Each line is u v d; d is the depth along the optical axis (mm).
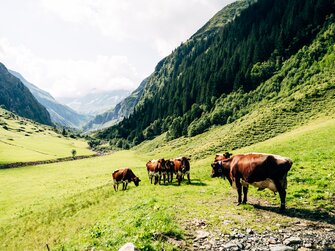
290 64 134750
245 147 69250
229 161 16406
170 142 161000
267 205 14594
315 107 81125
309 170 20172
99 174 71438
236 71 183750
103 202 26469
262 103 122250
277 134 72312
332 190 15289
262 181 13844
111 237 11742
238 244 10062
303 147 33375
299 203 14219
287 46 159500
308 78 112438
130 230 11992
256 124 85688
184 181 28734
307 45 145500
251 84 156500
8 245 21297
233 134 88188
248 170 14273
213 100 174750
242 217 12922
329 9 154750
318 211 12695
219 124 142000
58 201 35531
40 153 142625
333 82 92688
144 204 17266
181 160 27156
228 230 11430
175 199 18203
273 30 182625
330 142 32781
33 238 21016
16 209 37719
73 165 103188
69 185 54812
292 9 179375
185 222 12727
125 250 9031
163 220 12508
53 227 22547
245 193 15203
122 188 33531
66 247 12836
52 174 79125
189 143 134125
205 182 26203
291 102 91188
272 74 150375
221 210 14359
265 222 12047
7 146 150750
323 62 113938
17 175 78438
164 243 10367
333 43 122688
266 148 42375
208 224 12305
